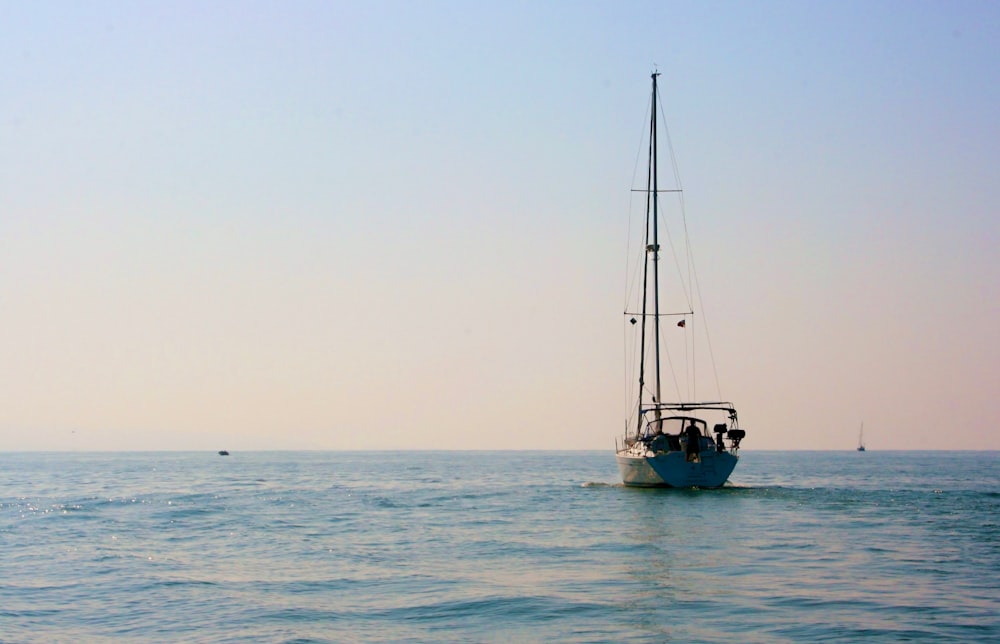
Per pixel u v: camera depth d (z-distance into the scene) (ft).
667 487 212.84
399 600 98.73
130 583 109.29
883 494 220.23
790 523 162.09
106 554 131.13
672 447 212.23
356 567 118.93
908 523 161.38
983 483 293.64
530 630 86.22
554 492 245.45
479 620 89.92
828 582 107.04
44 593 103.86
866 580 108.17
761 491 227.20
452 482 313.32
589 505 198.29
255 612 93.91
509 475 379.35
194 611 94.68
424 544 139.03
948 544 135.85
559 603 96.58
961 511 180.75
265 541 143.54
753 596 99.40
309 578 111.45
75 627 88.94
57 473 400.88
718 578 109.91
